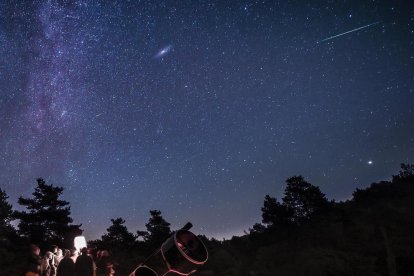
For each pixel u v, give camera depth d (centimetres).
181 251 272
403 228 2303
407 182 3312
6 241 1991
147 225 2683
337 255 1920
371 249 1991
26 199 2270
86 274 712
